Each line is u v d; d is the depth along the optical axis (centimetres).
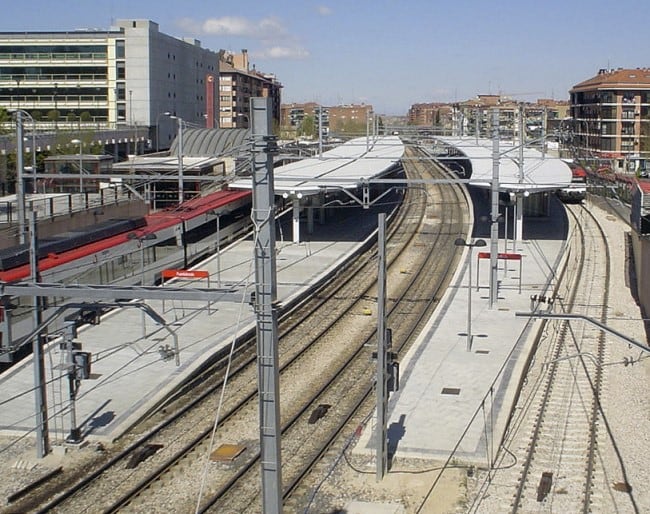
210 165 5519
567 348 3042
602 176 7762
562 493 1827
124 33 8419
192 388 2519
